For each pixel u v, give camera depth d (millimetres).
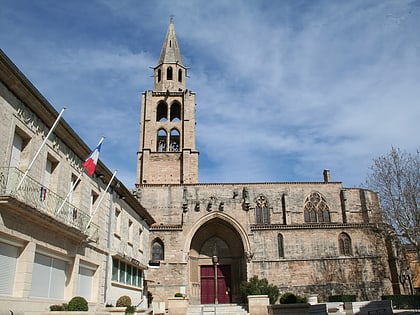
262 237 46969
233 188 55219
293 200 55500
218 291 48812
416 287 50188
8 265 16125
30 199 17234
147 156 60906
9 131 16328
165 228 46250
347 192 56281
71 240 21047
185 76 71375
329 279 45344
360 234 47531
